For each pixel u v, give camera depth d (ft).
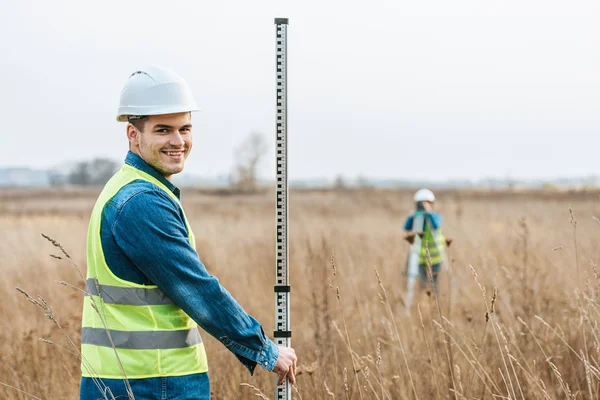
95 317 9.07
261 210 95.35
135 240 8.70
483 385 14.73
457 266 28.48
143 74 9.27
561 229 37.65
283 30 10.32
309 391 14.34
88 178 367.04
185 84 9.44
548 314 18.98
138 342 8.84
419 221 28.43
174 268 8.70
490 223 50.16
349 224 63.67
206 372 9.42
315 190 213.05
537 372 14.93
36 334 19.21
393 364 16.37
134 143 9.35
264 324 22.34
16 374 15.72
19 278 27.99
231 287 27.43
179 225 9.02
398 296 23.48
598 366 13.67
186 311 8.83
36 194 247.50
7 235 45.57
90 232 9.19
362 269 31.01
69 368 16.47
